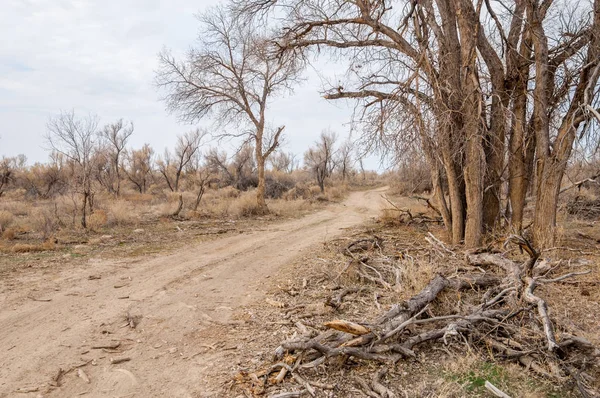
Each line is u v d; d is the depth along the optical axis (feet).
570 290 20.94
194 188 127.54
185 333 17.85
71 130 58.95
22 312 20.31
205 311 20.66
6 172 118.01
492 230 33.19
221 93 71.72
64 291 23.90
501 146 33.99
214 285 25.55
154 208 73.92
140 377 14.01
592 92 29.78
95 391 13.20
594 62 30.04
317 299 21.48
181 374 14.14
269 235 46.62
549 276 22.94
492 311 16.24
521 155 34.17
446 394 11.86
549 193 31.48
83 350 16.15
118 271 28.84
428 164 33.83
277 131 72.54
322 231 49.39
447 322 16.57
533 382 12.59
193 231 49.08
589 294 20.33
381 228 46.50
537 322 15.30
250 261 32.42
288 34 40.11
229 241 42.11
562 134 31.09
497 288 19.35
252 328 18.11
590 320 17.22
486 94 29.63
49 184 111.86
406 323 14.53
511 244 30.60
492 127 34.32
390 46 35.14
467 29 29.48
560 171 31.22
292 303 21.17
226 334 17.60
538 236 30.71
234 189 116.06
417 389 12.25
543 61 31.17
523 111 34.12
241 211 69.92
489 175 34.27
